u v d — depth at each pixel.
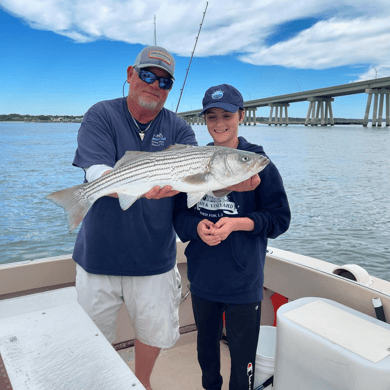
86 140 2.24
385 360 1.54
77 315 1.42
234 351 2.08
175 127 2.58
